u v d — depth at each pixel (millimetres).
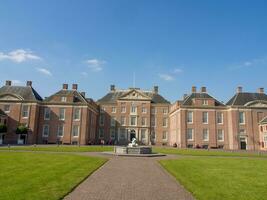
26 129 54438
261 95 60188
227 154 32031
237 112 57281
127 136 71875
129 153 28812
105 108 73812
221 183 11516
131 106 73188
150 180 12508
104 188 10523
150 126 72750
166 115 73625
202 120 59094
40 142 58875
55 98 60719
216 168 16625
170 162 20062
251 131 56438
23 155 22203
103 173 14359
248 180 12336
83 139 59250
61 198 8633
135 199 8914
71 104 60438
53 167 15305
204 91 63219
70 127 59625
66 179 11703
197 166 17578
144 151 29156
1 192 8844
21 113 57812
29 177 11734
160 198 9102
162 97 76875
